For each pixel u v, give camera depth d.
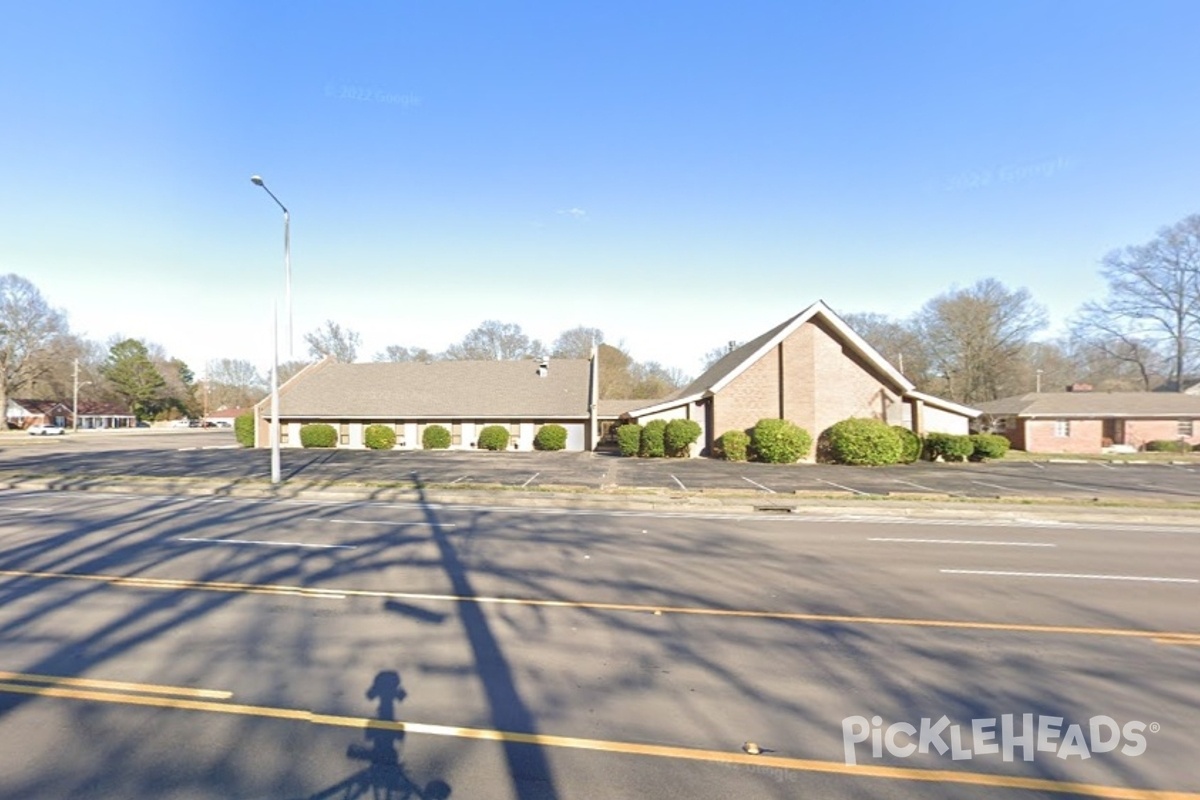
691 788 3.16
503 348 67.00
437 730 3.72
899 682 4.52
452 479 18.73
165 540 9.65
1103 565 8.48
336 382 37.28
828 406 25.83
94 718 3.84
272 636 5.30
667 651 5.07
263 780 3.19
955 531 11.14
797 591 6.99
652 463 24.52
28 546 9.16
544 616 5.95
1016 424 38.56
